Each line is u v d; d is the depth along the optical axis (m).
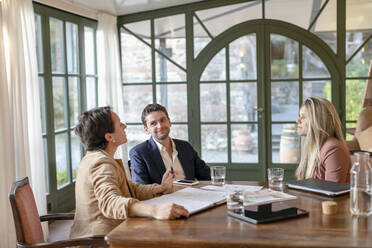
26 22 3.44
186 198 1.96
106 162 1.95
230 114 5.44
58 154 4.25
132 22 5.49
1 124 3.11
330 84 5.20
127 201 1.73
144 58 5.53
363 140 4.50
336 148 2.36
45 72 3.98
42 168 3.58
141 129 5.62
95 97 5.07
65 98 4.39
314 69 5.22
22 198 1.91
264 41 5.27
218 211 1.78
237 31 5.32
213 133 5.49
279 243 1.38
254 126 5.40
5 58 3.17
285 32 5.23
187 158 2.85
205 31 5.39
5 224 3.12
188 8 5.37
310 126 2.44
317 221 1.60
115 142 2.10
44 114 4.00
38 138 3.54
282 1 5.21
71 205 4.47
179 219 1.68
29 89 3.48
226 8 5.32
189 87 5.47
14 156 3.21
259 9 5.26
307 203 1.86
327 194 1.99
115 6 4.86
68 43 4.45
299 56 5.23
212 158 5.52
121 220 1.96
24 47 3.43
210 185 2.30
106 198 1.79
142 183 2.58
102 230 1.92
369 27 5.08
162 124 2.67
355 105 5.17
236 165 5.46
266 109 5.36
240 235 1.47
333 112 2.43
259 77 5.33
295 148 5.30
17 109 3.27
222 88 5.43
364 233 1.46
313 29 5.17
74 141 4.59
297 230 1.50
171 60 5.49
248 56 5.34
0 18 3.13
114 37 5.16
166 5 5.28
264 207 1.77
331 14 5.13
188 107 5.49
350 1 5.08
